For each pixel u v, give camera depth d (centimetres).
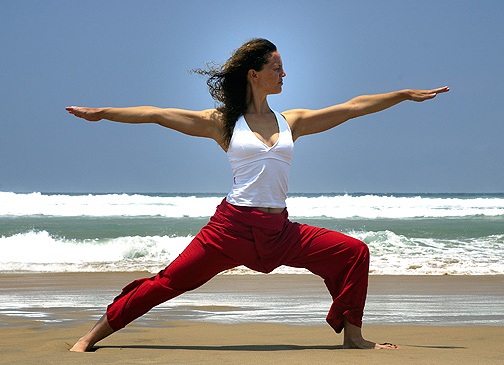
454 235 2245
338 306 530
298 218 3172
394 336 626
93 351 520
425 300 970
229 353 491
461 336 626
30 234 1997
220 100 537
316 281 1220
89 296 1020
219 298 984
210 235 519
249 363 439
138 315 538
